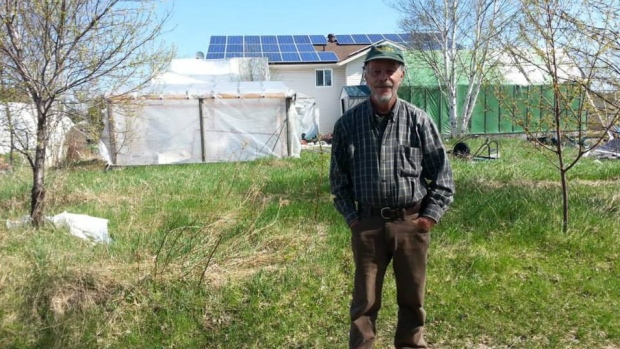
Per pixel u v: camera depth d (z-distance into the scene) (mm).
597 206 6586
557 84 5801
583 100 5750
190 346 3734
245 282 4562
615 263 4957
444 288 4508
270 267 4887
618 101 6031
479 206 6715
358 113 3084
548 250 5352
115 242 5449
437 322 4016
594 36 5789
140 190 8625
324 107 31562
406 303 3203
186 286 4395
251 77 24266
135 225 6246
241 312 4137
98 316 3977
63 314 3938
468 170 10180
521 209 6465
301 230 6062
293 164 12773
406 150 3014
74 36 5789
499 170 9930
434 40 25578
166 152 15180
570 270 4812
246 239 5492
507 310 4129
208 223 5867
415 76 26891
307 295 4402
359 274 3119
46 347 3660
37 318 3922
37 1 5402
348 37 37562
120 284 4336
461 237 5656
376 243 3070
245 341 3791
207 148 15547
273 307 4203
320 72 31250
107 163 14008
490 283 4586
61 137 9117
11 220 6266
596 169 10461
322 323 4016
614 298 4273
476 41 21359
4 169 9617
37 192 6105
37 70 5848
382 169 2998
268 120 15750
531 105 6160
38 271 4316
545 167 10594
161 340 3816
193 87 16078
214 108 15438
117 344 3750
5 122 6203
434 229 5887
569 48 5820
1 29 5520
